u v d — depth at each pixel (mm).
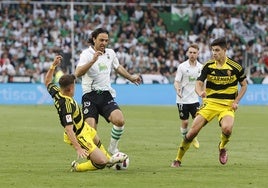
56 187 25797
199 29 103438
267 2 109000
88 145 29250
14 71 91500
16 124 57406
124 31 100500
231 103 32625
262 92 90438
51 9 100562
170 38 100375
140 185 26328
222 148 32875
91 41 33719
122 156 29750
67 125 28625
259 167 32375
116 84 88625
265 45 101938
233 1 108500
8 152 38250
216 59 32375
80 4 100500
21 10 99812
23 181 27281
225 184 26703
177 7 104688
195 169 31484
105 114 33469
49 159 35219
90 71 33469
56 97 29125
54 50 95250
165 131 52531
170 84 90062
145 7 104188
